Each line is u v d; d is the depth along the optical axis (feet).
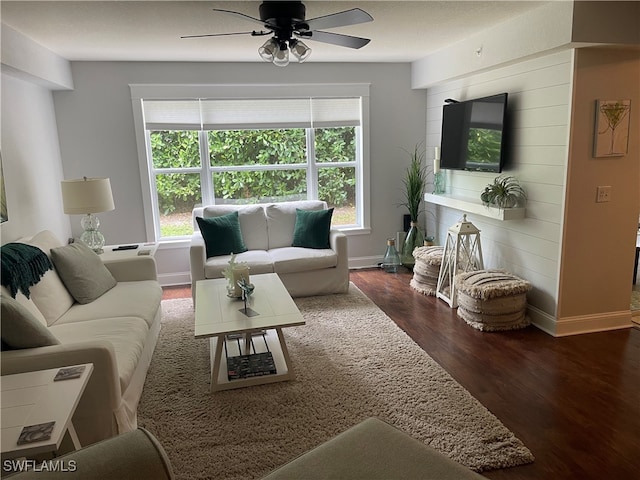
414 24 11.98
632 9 10.04
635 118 11.35
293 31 9.53
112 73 15.70
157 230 17.31
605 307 12.23
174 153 17.03
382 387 9.46
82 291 10.92
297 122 17.54
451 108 15.71
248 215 16.15
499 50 12.34
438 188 17.39
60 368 6.54
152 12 10.12
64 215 15.78
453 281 14.02
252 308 10.05
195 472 7.14
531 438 7.88
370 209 18.74
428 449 5.45
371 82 17.78
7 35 10.52
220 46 13.70
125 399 8.05
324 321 13.03
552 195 11.76
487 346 11.44
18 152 12.30
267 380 9.68
